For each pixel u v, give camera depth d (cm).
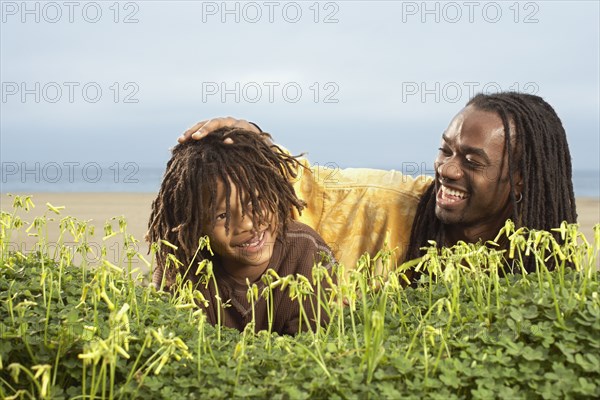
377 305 279
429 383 196
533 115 321
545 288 243
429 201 347
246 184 285
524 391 199
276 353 224
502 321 229
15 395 202
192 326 247
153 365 212
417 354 214
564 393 192
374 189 368
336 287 222
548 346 207
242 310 301
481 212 325
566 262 323
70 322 226
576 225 238
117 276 273
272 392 201
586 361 202
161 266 308
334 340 239
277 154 312
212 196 284
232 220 287
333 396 192
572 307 220
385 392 191
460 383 199
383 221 360
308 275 304
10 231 290
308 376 204
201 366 218
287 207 304
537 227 322
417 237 353
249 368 214
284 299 303
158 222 308
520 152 319
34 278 268
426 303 276
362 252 362
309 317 302
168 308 264
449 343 224
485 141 316
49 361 219
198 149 295
